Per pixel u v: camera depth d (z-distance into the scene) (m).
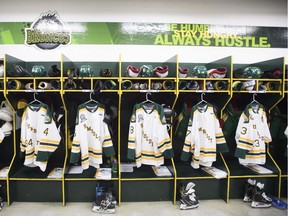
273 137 2.70
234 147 2.81
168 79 2.36
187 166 2.67
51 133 2.27
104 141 2.35
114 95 2.64
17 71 2.25
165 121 2.36
